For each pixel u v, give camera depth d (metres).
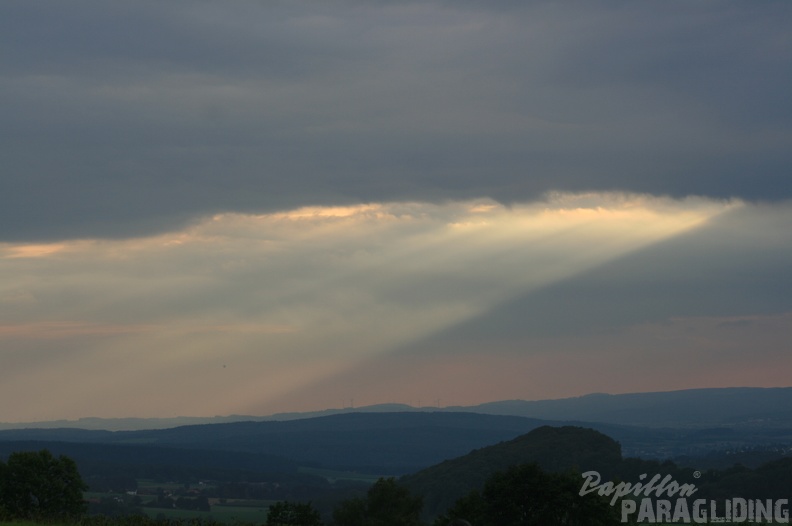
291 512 71.12
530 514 58.22
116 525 66.00
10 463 81.44
